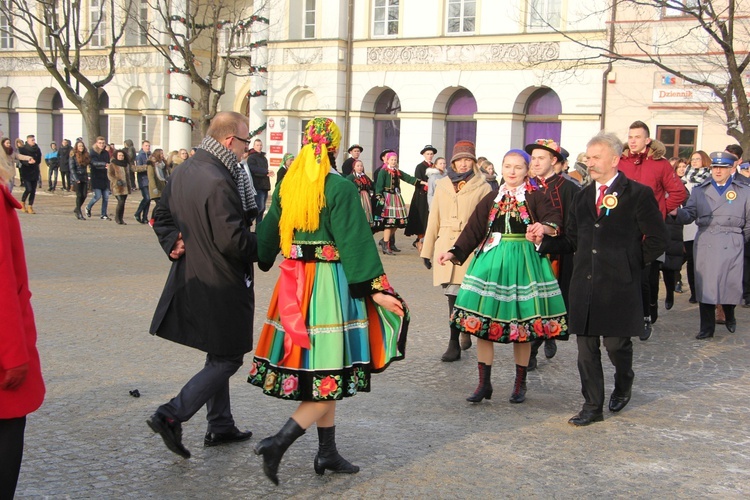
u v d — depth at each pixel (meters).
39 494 4.55
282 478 4.89
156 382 6.88
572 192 7.43
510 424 6.07
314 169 4.61
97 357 7.66
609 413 6.43
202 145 5.11
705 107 21.78
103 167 21.80
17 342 3.42
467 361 8.09
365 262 4.56
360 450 5.40
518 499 4.65
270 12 29.39
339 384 4.57
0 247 3.42
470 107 26.84
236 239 4.78
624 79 23.00
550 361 8.24
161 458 5.17
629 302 6.05
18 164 22.62
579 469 5.16
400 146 27.55
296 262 4.70
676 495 4.78
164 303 5.09
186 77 32.47
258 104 29.84
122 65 33.91
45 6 30.34
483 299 6.40
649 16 22.28
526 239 6.48
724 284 9.32
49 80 36.12
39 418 5.86
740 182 9.44
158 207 5.16
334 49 28.05
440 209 8.27
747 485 4.97
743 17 20.36
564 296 7.88
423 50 26.86
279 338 4.74
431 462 5.21
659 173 8.94
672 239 10.98
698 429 6.05
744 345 9.16
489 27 25.66
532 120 25.55
